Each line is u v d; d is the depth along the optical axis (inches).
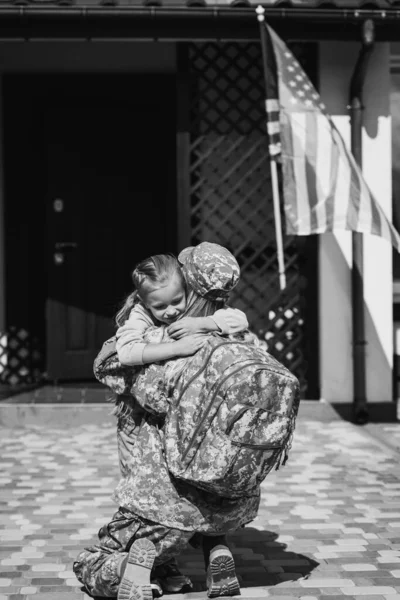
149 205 400.8
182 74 339.9
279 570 180.2
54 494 238.4
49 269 393.4
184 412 145.9
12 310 388.8
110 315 397.4
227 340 150.2
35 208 393.4
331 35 316.5
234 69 351.9
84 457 283.4
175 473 146.5
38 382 391.2
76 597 164.7
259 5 301.3
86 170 397.4
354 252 333.1
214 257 156.6
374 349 339.3
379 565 183.3
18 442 306.5
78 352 394.9
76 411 335.0
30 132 392.2
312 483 250.2
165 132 399.5
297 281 346.9
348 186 307.7
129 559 152.3
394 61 345.1
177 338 151.8
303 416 339.6
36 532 204.8
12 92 390.3
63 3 301.3
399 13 307.4
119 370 157.1
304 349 345.4
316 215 305.4
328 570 180.2
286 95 308.5
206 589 168.6
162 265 153.6
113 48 379.9
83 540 199.0
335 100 340.5
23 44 377.4
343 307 339.6
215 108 345.4
